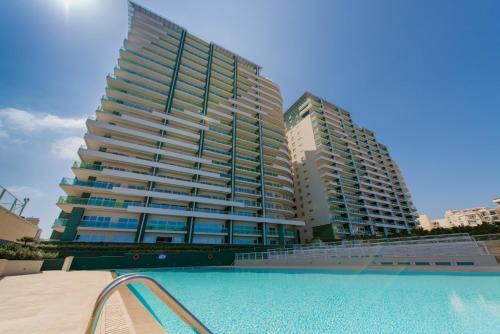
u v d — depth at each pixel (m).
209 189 33.53
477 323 5.50
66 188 25.56
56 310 5.14
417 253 15.30
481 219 89.69
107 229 25.17
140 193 28.16
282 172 44.97
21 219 19.69
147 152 31.30
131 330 4.13
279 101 53.88
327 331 5.47
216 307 7.80
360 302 8.05
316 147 51.00
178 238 29.50
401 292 9.15
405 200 65.38
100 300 1.63
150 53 38.41
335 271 16.77
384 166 65.62
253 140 44.97
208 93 42.31
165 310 7.34
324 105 61.00
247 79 49.91
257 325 5.97
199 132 38.12
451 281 10.62
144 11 42.31
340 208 46.25
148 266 22.44
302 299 8.83
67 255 20.17
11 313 4.77
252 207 36.34
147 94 35.62
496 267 11.83
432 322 5.72
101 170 26.91
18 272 12.46
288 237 37.91
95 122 28.38
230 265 27.08
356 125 65.62
